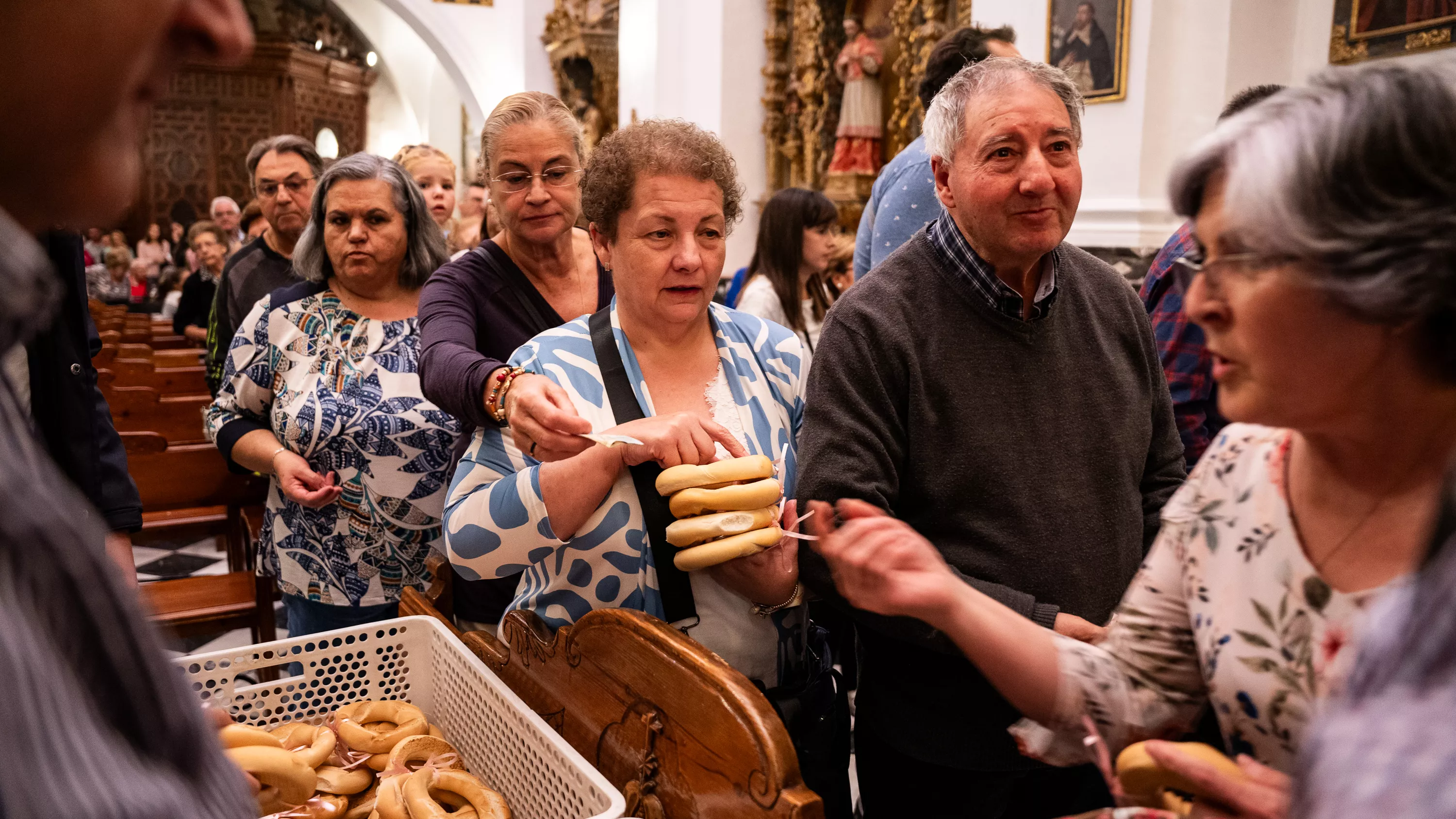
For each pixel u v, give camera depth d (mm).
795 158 7891
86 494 1634
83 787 373
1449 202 652
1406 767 387
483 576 1468
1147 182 4691
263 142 3320
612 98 11305
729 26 7961
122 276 13828
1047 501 1537
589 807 1242
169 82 458
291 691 1685
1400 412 759
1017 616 1064
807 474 1488
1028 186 1442
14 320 398
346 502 2268
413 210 2377
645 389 1510
